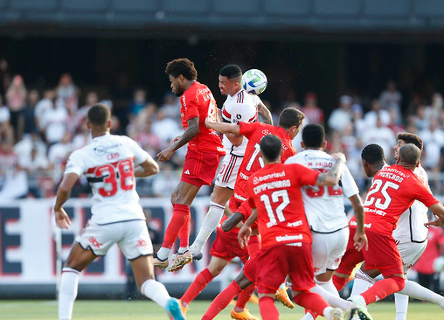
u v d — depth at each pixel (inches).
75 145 2340.1
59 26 2365.9
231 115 1237.7
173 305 958.4
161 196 1972.2
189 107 1186.6
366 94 2842.0
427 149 2427.4
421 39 2464.3
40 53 2758.4
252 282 1147.3
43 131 2406.5
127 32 2390.5
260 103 1285.7
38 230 1972.2
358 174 2018.9
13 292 1958.7
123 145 1007.0
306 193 1031.0
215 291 1971.0
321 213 1027.9
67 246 1972.2
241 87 1247.5
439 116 2578.7
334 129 2554.1
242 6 2383.1
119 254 1974.7
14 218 1971.0
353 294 1194.6
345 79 2839.6
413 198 1147.3
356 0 2415.1
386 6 2421.3
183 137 1180.5
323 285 1085.8
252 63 2699.3
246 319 1222.9
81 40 2770.7
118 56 2787.9
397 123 2615.7
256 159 1171.9
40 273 1966.0
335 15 2407.7
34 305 1838.1
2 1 2343.8
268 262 991.0
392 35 2452.0
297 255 983.6
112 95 2709.2
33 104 2450.8
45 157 2300.7
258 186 1010.1
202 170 1230.3
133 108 2568.9
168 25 2372.0
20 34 2384.4
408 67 2861.7
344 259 1205.7
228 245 1238.3
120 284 1971.0
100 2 2358.5
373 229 1135.0
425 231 1222.3
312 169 1032.8
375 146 1227.9
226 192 1262.3
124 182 997.8
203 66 2635.3
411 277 1953.7
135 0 2365.9
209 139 1232.8
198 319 1461.6
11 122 2415.1
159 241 1907.0
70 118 2431.1
